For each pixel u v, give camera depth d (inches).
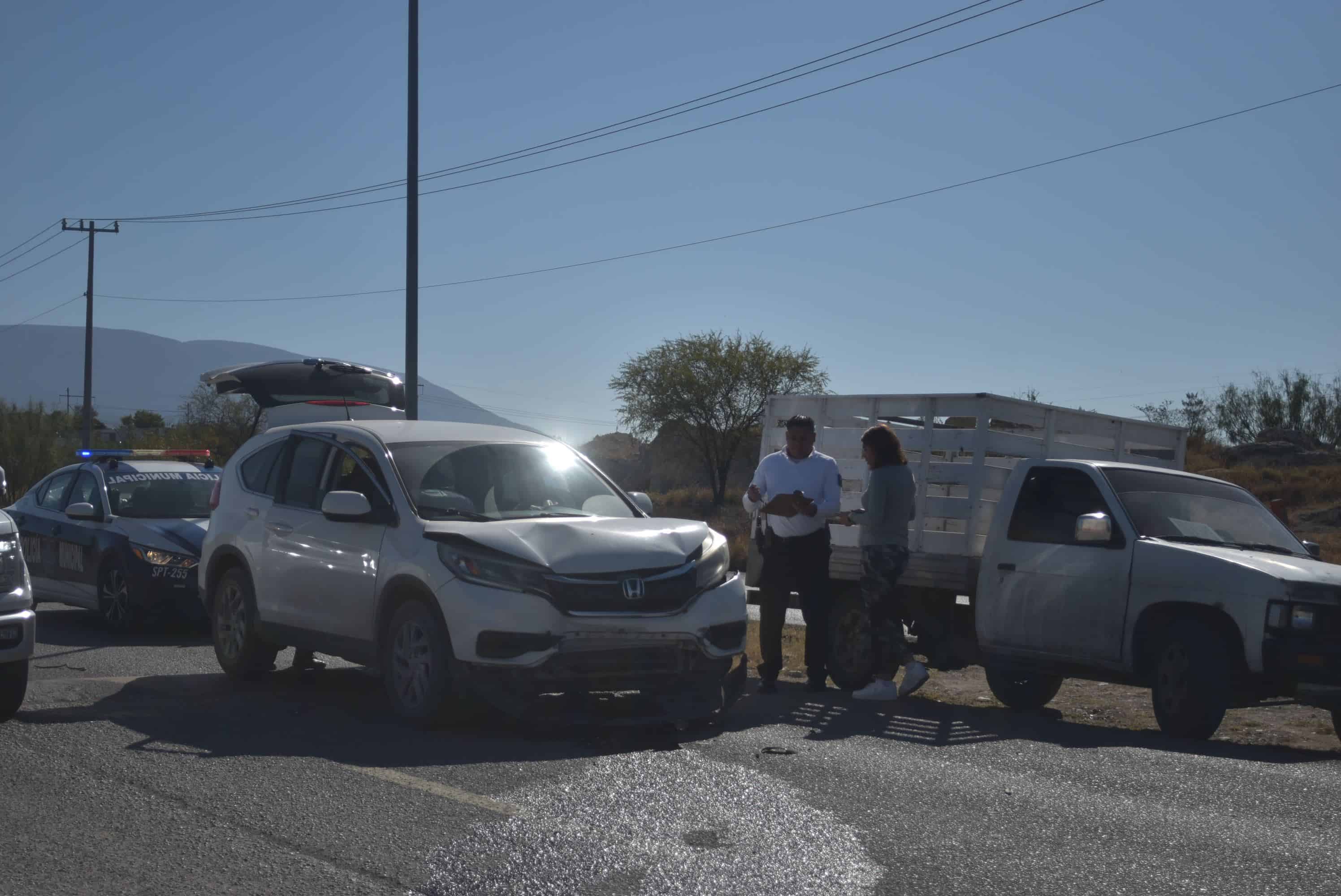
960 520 414.0
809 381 2279.8
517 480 327.3
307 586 325.7
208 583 373.4
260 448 373.1
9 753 251.0
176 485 531.2
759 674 404.5
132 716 294.8
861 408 449.7
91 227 2087.8
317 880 170.9
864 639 414.9
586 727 285.7
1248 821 207.3
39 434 1646.2
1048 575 353.1
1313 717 385.1
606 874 173.2
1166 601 322.3
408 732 278.4
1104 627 337.1
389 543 299.9
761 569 396.8
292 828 196.2
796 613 750.5
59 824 199.2
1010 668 366.6
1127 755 266.1
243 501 364.2
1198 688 311.1
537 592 272.1
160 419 3262.8
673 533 299.0
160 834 193.5
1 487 287.3
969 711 343.6
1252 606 304.7
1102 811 212.8
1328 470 1582.2
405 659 292.2
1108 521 331.0
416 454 322.7
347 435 339.0
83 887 168.6
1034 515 365.7
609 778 231.5
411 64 822.5
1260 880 174.1
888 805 214.5
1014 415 414.6
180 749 256.7
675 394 2272.4
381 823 199.0
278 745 261.3
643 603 279.6
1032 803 217.6
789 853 183.9
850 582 426.6
